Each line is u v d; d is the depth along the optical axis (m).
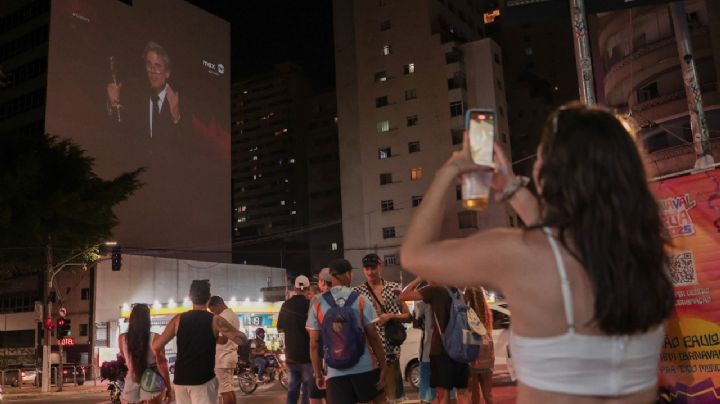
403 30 67.31
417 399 11.28
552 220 1.42
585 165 1.41
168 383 6.61
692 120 7.78
